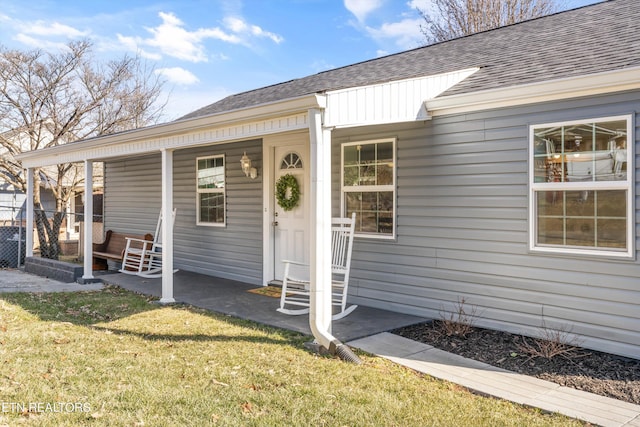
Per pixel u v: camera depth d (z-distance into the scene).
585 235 4.69
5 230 11.23
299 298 6.97
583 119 4.62
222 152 8.94
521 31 7.75
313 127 4.54
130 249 9.49
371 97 5.00
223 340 4.91
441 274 5.76
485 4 20.41
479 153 5.40
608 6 7.27
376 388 3.70
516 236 5.12
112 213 12.16
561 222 4.84
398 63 8.32
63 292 7.66
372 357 4.45
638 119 4.31
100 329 5.36
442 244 5.75
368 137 6.48
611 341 4.48
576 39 6.07
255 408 3.34
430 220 5.86
